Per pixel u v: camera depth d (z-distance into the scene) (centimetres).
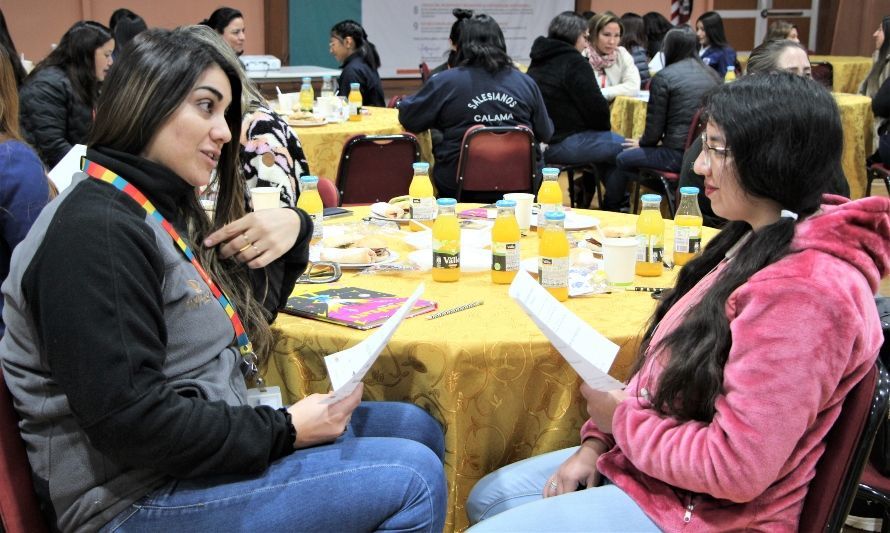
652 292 197
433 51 935
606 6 991
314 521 136
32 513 136
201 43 143
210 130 143
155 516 133
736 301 124
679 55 499
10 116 193
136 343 126
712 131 130
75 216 127
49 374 130
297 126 476
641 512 134
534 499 158
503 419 170
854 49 1038
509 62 440
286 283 176
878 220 120
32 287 124
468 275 211
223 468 133
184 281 140
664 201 526
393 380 170
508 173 416
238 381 150
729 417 120
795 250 123
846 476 123
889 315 172
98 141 141
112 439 124
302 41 890
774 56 320
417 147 398
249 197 234
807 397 116
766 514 124
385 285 203
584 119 539
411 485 140
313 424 143
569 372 168
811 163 124
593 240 234
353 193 398
